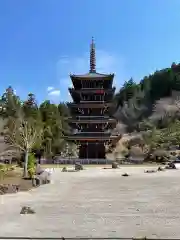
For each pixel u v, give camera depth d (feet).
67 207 77.46
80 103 322.75
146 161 337.11
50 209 74.59
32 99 391.65
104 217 64.69
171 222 59.82
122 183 140.87
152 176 179.42
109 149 377.50
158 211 71.61
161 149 350.02
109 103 318.86
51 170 236.22
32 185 128.26
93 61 338.75
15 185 114.62
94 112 324.39
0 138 318.45
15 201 87.61
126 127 618.85
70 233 51.49
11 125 283.79
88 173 208.64
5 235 50.19
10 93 391.24
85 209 74.64
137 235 50.08
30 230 53.62
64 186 129.18
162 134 393.70
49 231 52.80
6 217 65.05
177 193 104.53
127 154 365.61
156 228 54.85
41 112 385.29
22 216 66.13
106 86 333.83
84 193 105.81
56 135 382.63
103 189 117.70
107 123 321.93
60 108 474.08
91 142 326.85
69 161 315.78
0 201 87.51
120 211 71.67
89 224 58.23
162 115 577.43
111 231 52.75
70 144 393.50
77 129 332.80
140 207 77.25
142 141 375.45
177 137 384.47
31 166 168.45
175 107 574.56
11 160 286.87
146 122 564.71
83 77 318.45
